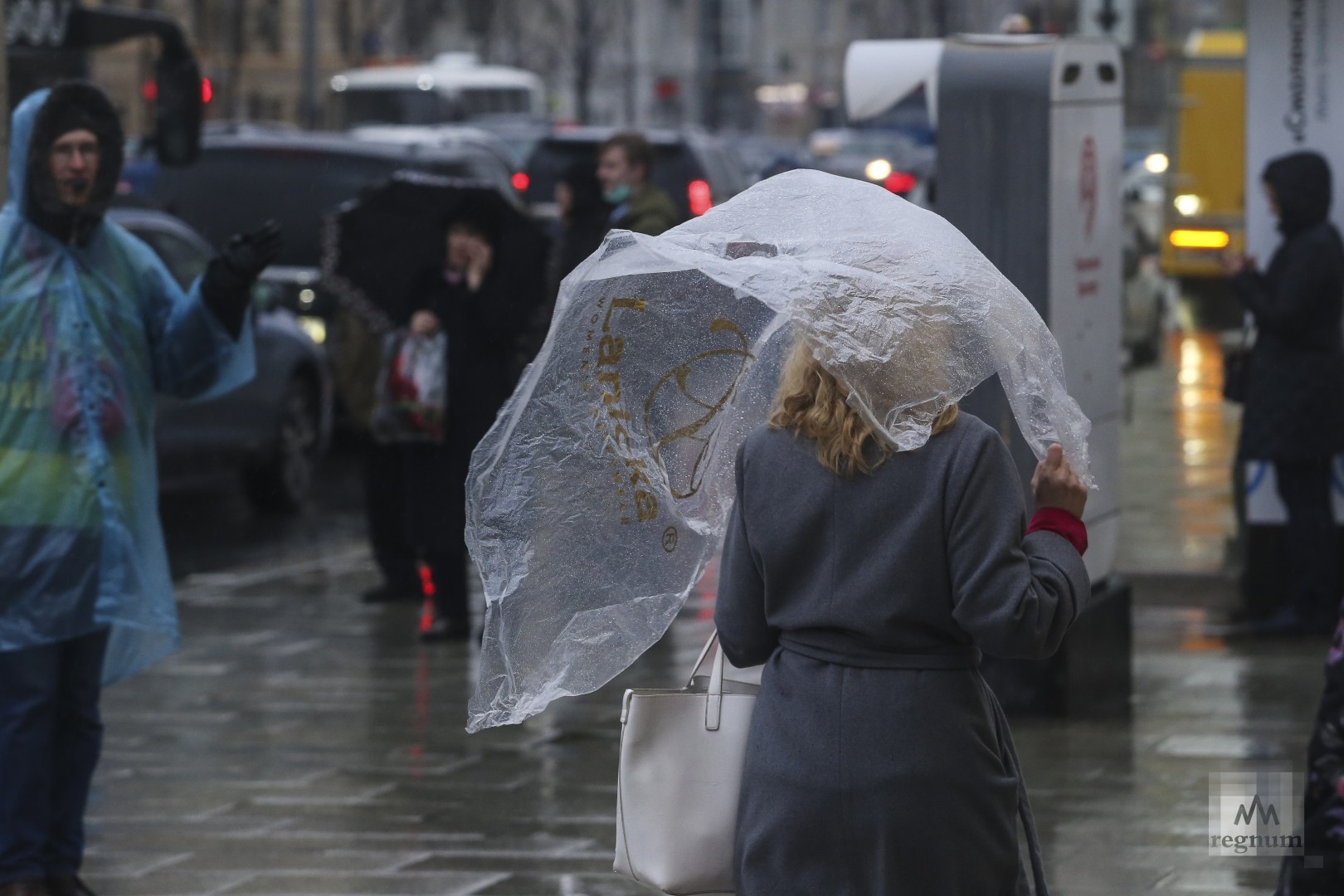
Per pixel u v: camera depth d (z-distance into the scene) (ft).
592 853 57.11
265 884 54.34
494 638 35.81
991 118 70.28
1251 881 53.06
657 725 34.65
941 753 32.53
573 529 36.09
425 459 88.58
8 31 110.42
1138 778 63.87
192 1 470.80
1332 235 84.23
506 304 86.84
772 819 33.09
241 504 139.95
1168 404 180.45
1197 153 217.77
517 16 633.61
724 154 213.46
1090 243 73.97
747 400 36.27
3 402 52.24
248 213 160.97
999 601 31.94
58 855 53.01
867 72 99.19
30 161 52.80
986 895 32.99
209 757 69.67
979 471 32.35
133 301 54.70
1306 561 86.48
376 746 70.90
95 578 52.47
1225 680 78.79
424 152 166.40
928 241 33.99
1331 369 84.74
